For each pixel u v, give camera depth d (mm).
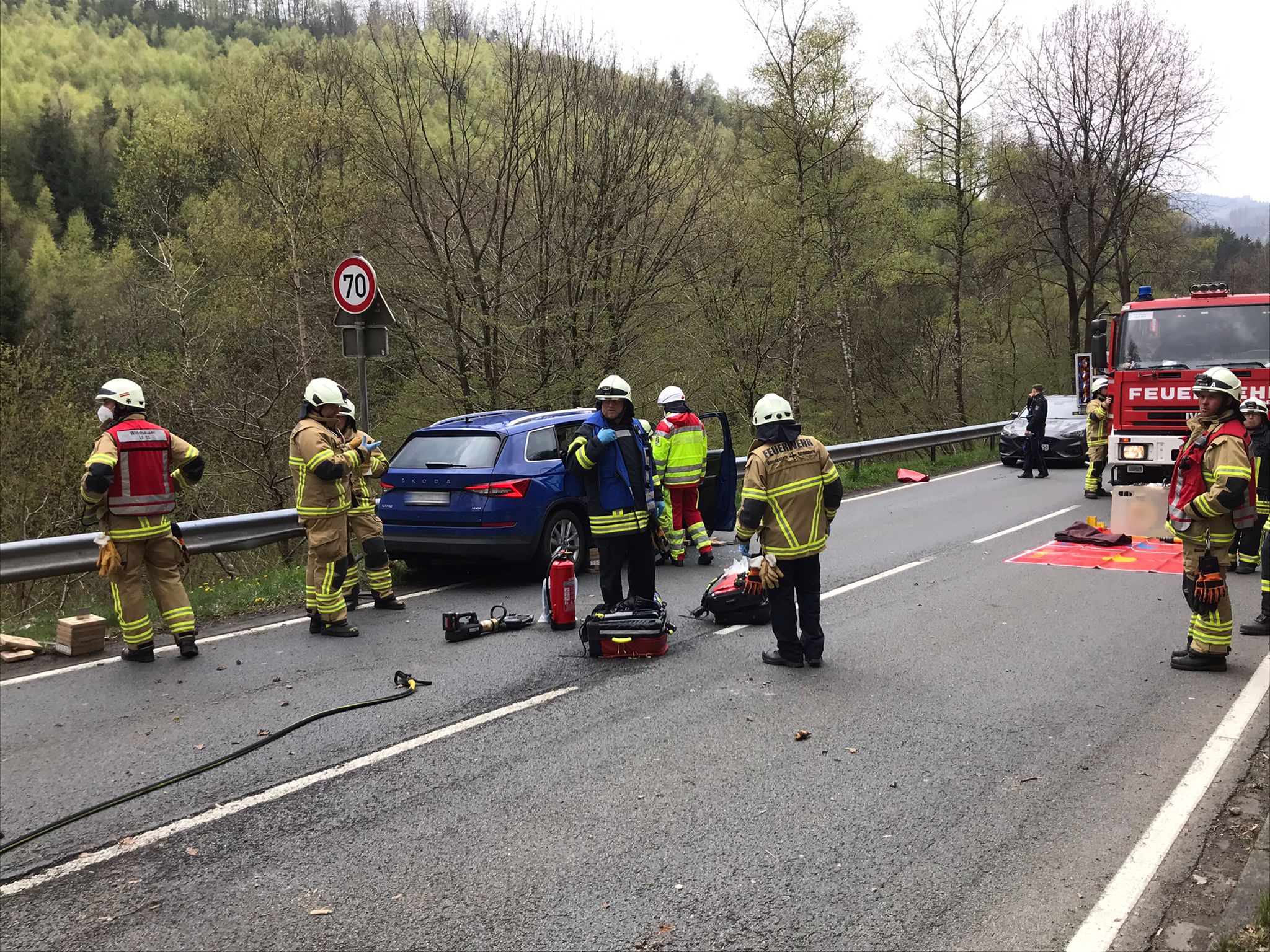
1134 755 5090
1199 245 36062
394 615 8586
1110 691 6152
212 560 16094
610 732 5516
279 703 6145
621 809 4512
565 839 4230
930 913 3594
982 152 31781
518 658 7086
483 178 18516
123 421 7090
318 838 4289
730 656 7059
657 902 3699
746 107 26516
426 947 3438
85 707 6125
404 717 5820
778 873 3902
